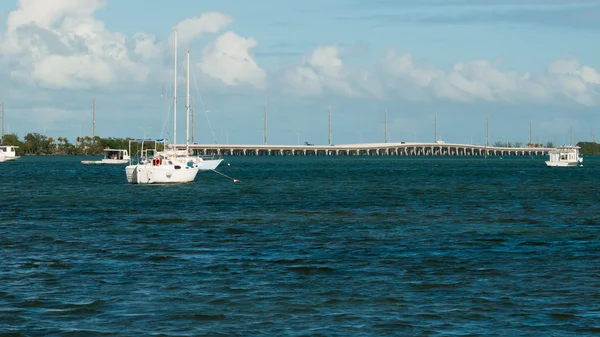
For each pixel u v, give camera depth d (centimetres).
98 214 6975
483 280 3719
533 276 3812
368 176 16712
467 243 4962
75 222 6247
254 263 4181
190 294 3428
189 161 12912
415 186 12275
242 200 8838
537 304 3244
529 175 17400
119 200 8769
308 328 2909
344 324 2961
